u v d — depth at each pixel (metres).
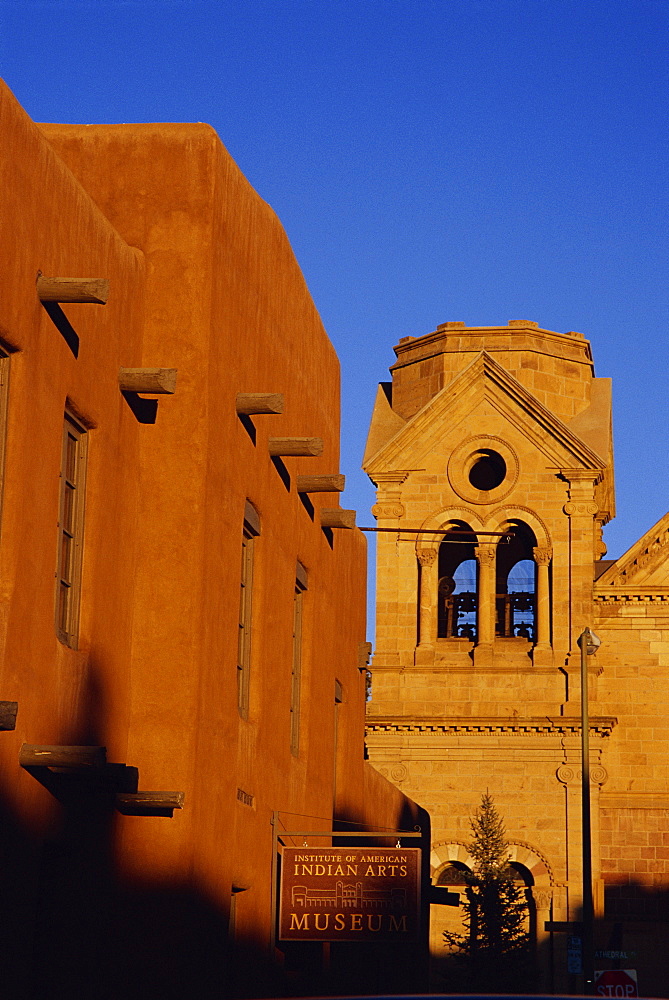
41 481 14.20
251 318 19.20
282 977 21.05
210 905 16.80
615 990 33.22
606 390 61.31
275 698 20.55
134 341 16.73
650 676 55.91
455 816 55.03
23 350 13.88
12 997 13.34
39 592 14.12
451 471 58.56
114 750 15.83
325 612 24.23
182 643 16.47
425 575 57.91
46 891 14.80
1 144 13.46
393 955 32.66
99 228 15.82
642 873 54.50
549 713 55.72
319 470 24.03
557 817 54.53
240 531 18.52
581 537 57.06
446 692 56.56
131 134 17.39
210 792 16.89
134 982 15.72
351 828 28.20
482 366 58.81
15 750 13.46
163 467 16.81
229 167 17.97
